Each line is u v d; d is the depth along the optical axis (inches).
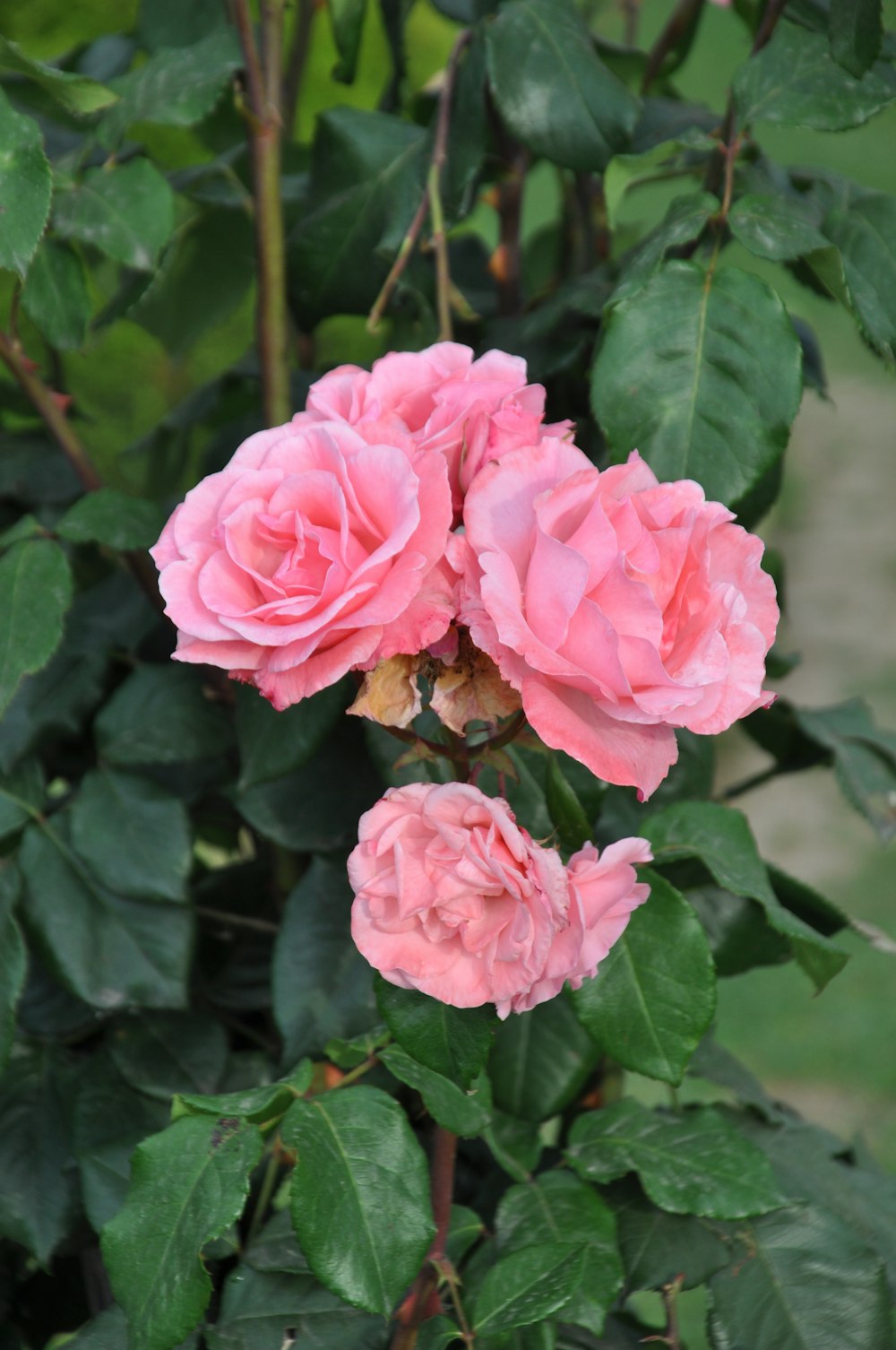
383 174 46.0
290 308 46.8
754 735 50.2
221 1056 45.7
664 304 42.2
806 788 156.6
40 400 45.6
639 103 44.6
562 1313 41.6
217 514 38.8
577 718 37.6
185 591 38.3
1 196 41.7
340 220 46.1
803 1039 120.1
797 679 167.3
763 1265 43.4
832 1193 45.1
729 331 42.1
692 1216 43.7
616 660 36.9
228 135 51.3
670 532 37.9
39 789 45.5
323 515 38.4
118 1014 46.0
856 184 44.6
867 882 139.5
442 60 55.2
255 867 48.8
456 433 39.0
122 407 55.4
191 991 47.2
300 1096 41.1
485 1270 42.5
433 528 38.1
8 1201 44.7
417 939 38.3
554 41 44.3
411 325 50.1
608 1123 44.1
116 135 44.3
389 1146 40.4
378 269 46.2
